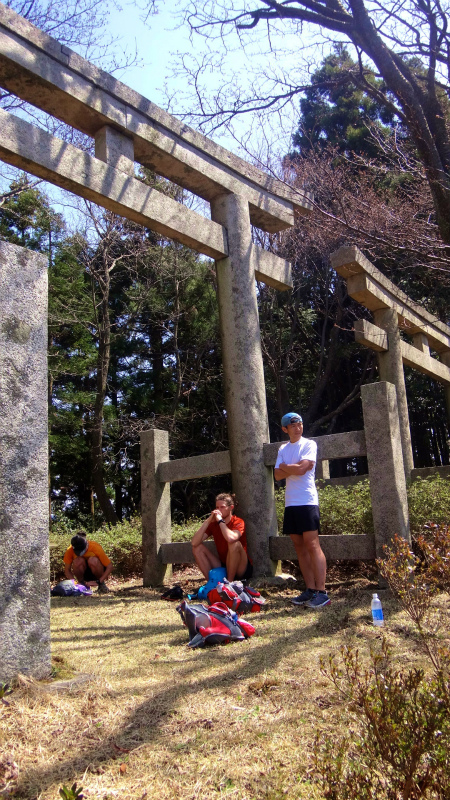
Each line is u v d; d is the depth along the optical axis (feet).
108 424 56.59
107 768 7.93
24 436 10.91
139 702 10.05
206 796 7.22
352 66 31.83
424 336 39.81
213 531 20.57
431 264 24.30
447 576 11.02
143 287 60.13
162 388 65.62
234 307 24.11
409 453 33.91
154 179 57.47
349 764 6.76
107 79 20.58
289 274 26.89
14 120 17.84
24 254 11.48
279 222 27.32
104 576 24.56
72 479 61.41
